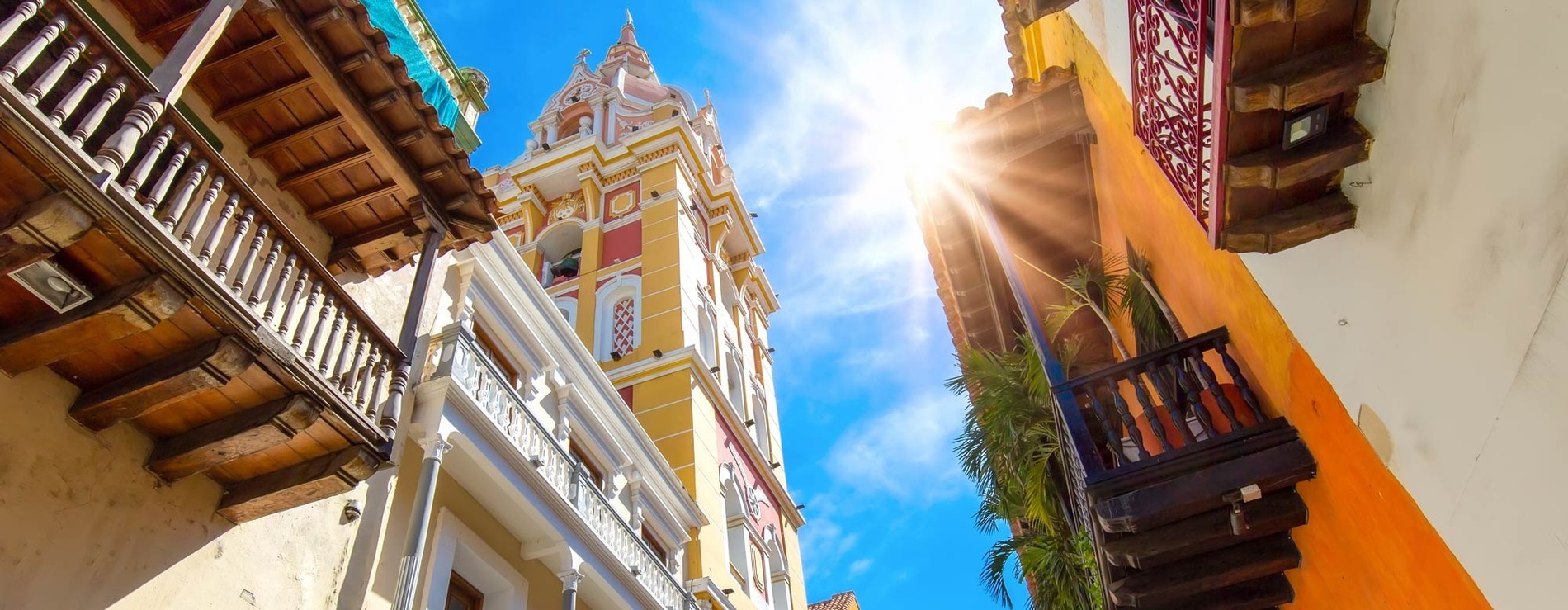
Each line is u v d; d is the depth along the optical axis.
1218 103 4.76
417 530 9.31
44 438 6.32
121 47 8.12
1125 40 7.56
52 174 5.12
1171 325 9.66
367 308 10.17
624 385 22.64
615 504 14.81
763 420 28.80
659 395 22.08
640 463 16.14
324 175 9.27
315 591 8.23
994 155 12.08
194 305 6.05
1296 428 6.68
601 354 24.05
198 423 7.02
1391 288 4.80
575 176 29.66
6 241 5.21
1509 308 3.84
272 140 8.99
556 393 13.98
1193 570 7.23
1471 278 4.09
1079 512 9.46
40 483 6.22
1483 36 3.75
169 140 6.09
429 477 9.70
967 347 13.62
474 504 11.31
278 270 8.73
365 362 7.70
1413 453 4.96
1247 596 7.52
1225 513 6.90
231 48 8.23
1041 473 11.25
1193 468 6.84
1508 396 3.98
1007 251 10.77
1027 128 11.84
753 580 21.45
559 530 12.02
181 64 6.18
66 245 5.33
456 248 10.31
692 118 36.22
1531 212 3.59
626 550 13.77
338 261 9.78
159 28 8.34
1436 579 5.05
